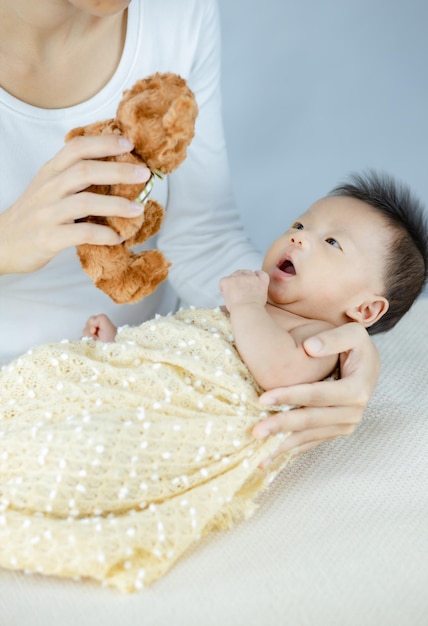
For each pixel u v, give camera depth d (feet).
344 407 4.56
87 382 4.57
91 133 4.24
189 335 4.74
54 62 5.17
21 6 4.83
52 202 4.24
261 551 4.23
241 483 4.37
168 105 4.04
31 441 4.23
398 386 5.65
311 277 5.12
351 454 5.01
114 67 5.47
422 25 12.82
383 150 10.90
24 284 5.63
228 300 4.76
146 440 4.26
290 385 4.61
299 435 4.51
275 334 4.61
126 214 4.14
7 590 3.96
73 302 5.82
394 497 4.66
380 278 5.20
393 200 5.45
